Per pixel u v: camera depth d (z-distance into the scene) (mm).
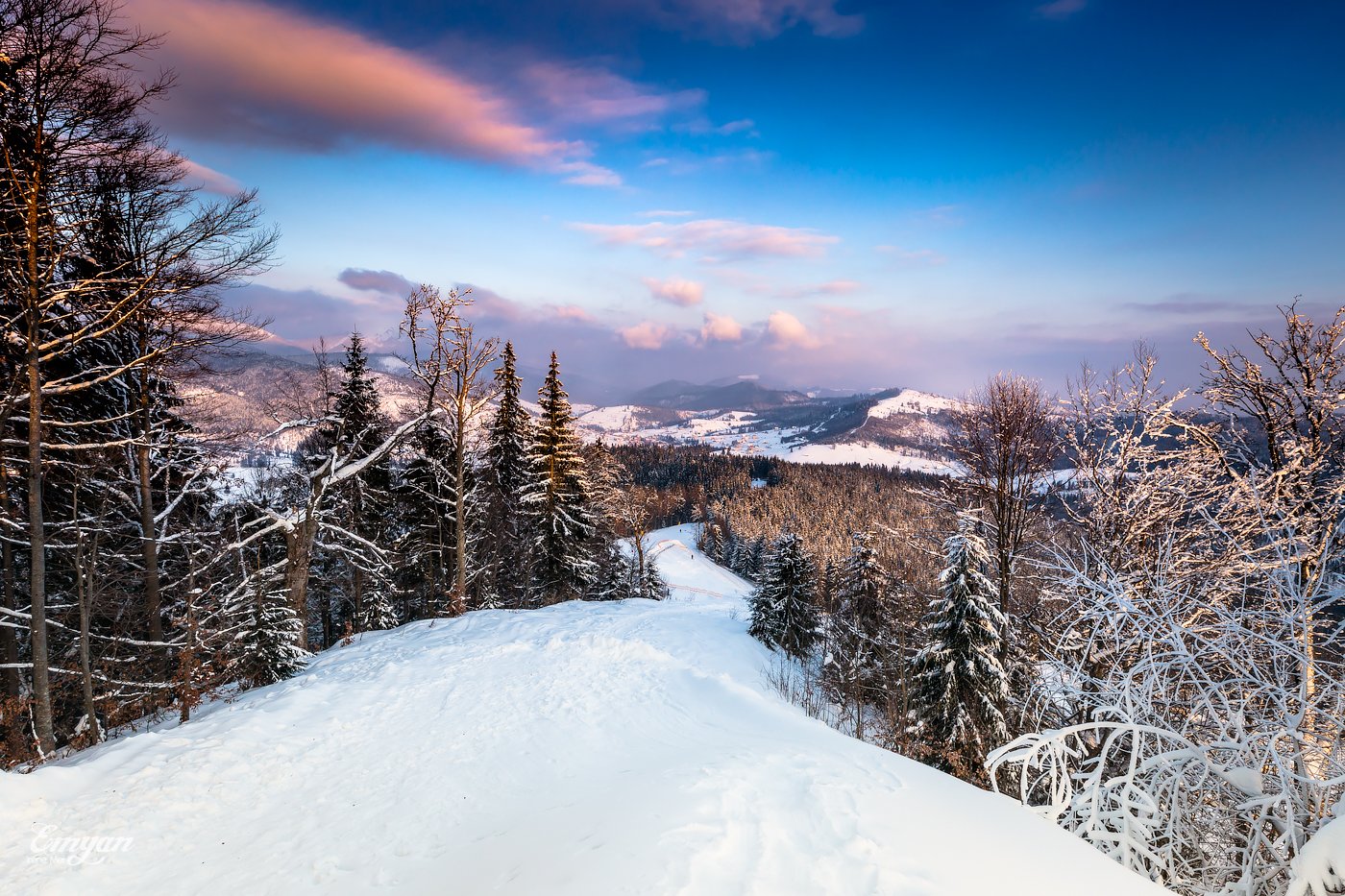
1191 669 4992
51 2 8859
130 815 6363
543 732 9336
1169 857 4496
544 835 5305
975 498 15219
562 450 28953
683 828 4504
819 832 4477
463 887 4793
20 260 9078
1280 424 9398
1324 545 6371
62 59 9164
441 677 11961
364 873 5512
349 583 26172
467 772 7793
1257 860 4227
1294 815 4375
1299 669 4973
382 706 10172
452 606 20078
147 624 15164
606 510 36094
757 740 8625
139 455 13742
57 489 13578
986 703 13117
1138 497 11242
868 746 7766
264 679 12297
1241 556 6809
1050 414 13812
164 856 5820
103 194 10969
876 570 23188
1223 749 4934
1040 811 4980
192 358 13195
